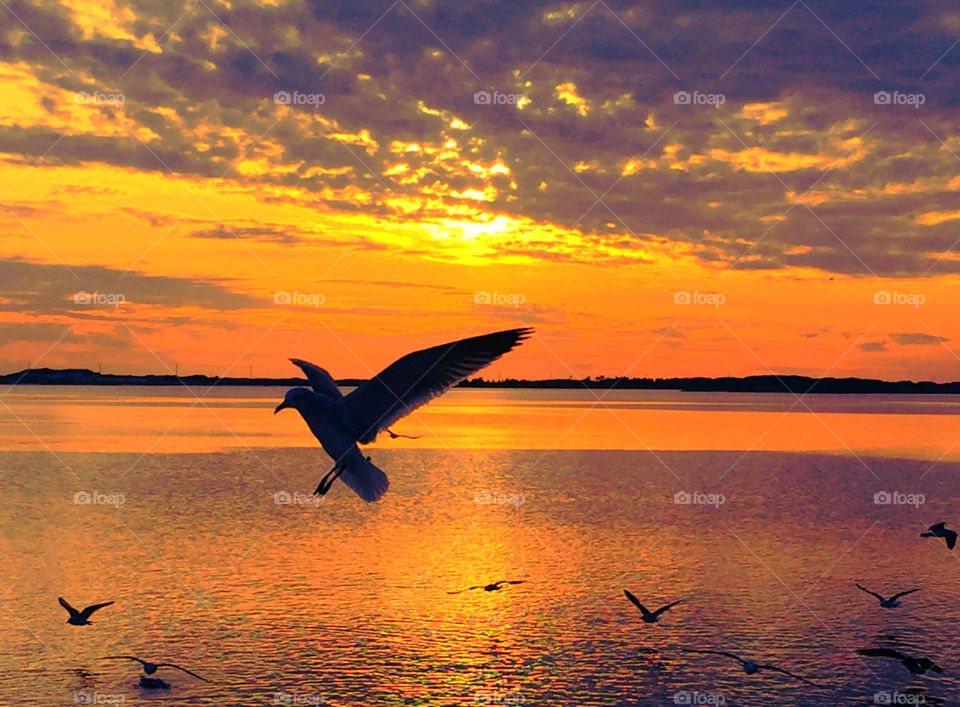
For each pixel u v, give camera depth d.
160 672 31.81
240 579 43.19
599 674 32.03
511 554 48.25
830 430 136.00
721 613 38.38
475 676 31.66
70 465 82.81
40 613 37.94
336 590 41.34
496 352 9.39
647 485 72.69
